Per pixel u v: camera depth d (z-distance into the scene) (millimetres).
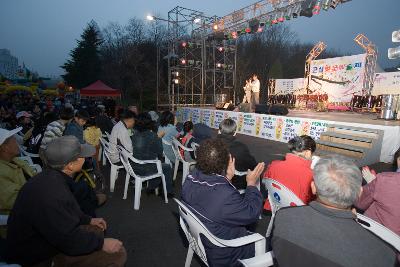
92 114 8258
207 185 2064
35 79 44594
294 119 9188
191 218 2121
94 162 5258
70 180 2354
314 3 11383
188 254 2562
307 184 2676
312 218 1431
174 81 21562
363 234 1326
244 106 15453
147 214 4133
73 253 1806
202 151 2127
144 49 39531
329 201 1413
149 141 4395
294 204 2633
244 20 15172
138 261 2982
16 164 2949
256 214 2072
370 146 6516
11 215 1808
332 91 17672
